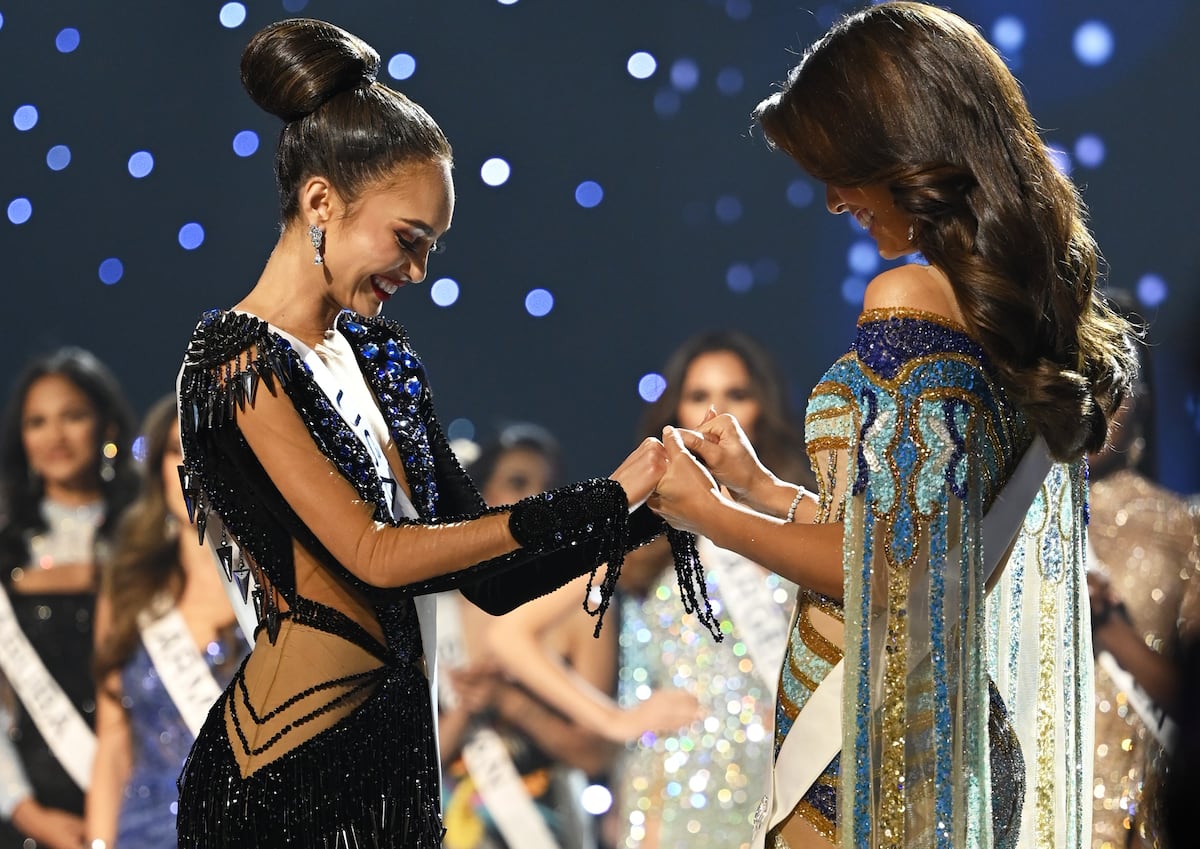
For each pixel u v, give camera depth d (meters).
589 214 25.12
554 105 24.86
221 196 24.64
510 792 15.02
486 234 25.09
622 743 14.63
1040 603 7.63
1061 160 20.94
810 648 6.91
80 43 24.08
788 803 6.83
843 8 24.11
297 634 7.16
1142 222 22.89
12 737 14.97
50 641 14.95
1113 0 22.80
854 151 6.63
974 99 6.56
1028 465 6.76
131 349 24.69
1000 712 7.10
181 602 14.85
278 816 7.01
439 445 8.00
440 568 6.85
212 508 7.20
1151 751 12.79
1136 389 13.34
